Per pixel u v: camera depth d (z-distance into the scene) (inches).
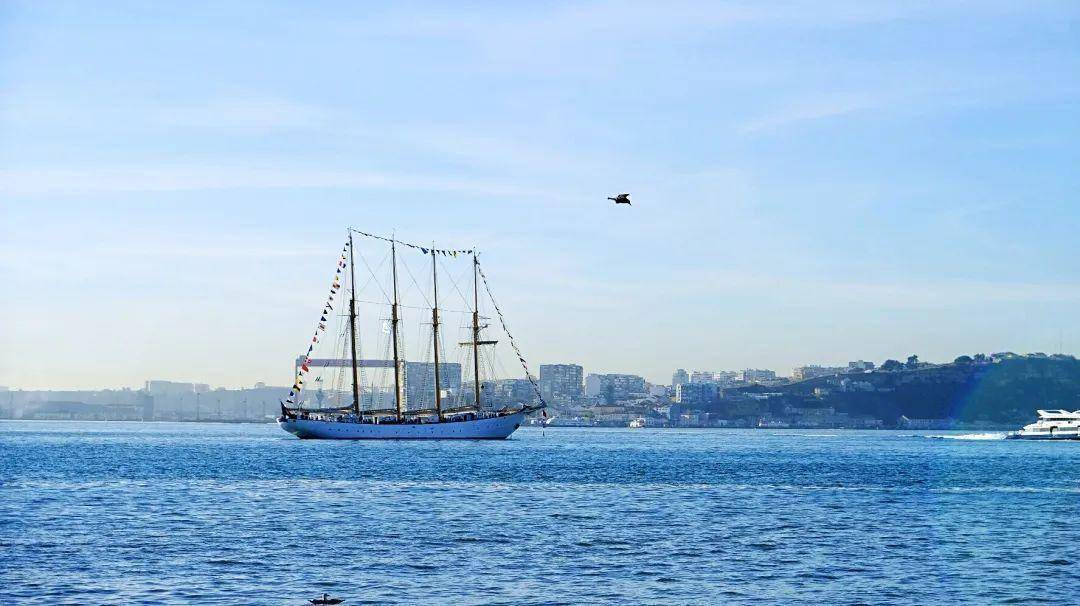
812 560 4613.7
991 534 5462.6
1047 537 5364.2
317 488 7731.3
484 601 3762.3
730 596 3897.6
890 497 7465.6
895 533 5472.4
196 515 5969.5
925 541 5196.9
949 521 6003.9
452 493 7391.7
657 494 7504.9
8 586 3929.6
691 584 4084.6
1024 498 7436.0
